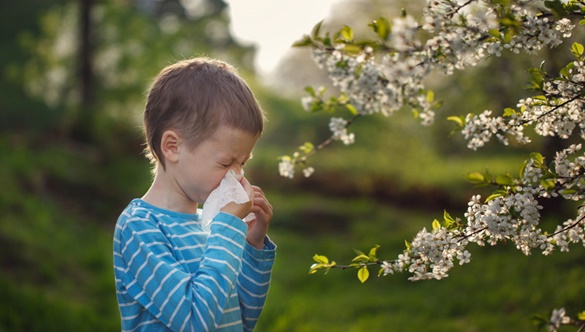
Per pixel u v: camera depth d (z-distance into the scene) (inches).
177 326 66.6
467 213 70.6
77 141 632.4
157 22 785.6
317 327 256.5
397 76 65.7
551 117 72.8
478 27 65.2
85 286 327.6
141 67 697.6
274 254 81.3
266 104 920.3
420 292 303.4
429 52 65.4
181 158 72.3
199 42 889.5
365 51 70.1
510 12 65.3
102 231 453.1
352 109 86.7
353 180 662.5
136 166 608.1
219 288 67.4
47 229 399.2
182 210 74.0
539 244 69.3
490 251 325.4
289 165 95.0
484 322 234.5
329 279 353.4
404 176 642.2
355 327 253.3
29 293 268.4
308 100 87.3
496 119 75.2
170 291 67.5
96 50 681.0
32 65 637.3
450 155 613.0
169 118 73.0
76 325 252.1
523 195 67.7
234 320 74.5
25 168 486.6
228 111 71.6
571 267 261.9
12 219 389.7
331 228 551.2
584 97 68.8
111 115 701.9
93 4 676.1
